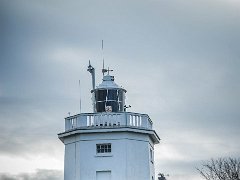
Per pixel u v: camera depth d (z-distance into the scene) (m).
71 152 48.06
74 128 47.66
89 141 47.38
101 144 47.31
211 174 61.41
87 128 47.19
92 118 47.53
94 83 50.75
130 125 47.38
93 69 51.00
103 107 49.09
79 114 47.72
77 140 47.69
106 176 46.91
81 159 47.19
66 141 48.72
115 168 46.81
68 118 48.41
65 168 48.22
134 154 47.38
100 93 49.41
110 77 50.19
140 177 47.31
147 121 48.41
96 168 46.94
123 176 46.69
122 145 47.09
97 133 47.38
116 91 49.47
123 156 46.94
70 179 47.66
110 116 47.41
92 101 49.75
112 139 47.25
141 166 47.56
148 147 48.44
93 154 47.16
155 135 49.38
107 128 47.06
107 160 47.03
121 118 47.38
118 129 46.97
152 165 49.69
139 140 47.97
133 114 47.78
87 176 46.91
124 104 50.16
